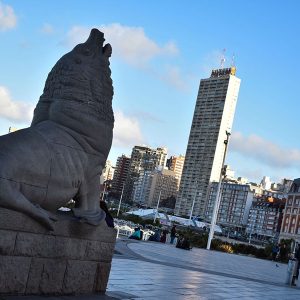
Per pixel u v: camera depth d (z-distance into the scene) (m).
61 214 6.37
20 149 5.64
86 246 6.63
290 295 13.20
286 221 128.50
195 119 135.00
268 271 24.53
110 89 6.86
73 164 6.25
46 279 6.05
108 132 6.77
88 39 6.72
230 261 27.56
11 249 5.56
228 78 120.50
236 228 196.12
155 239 35.00
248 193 198.88
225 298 10.00
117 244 21.80
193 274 14.22
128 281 9.98
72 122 6.32
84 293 6.68
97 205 6.79
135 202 167.12
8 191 5.41
